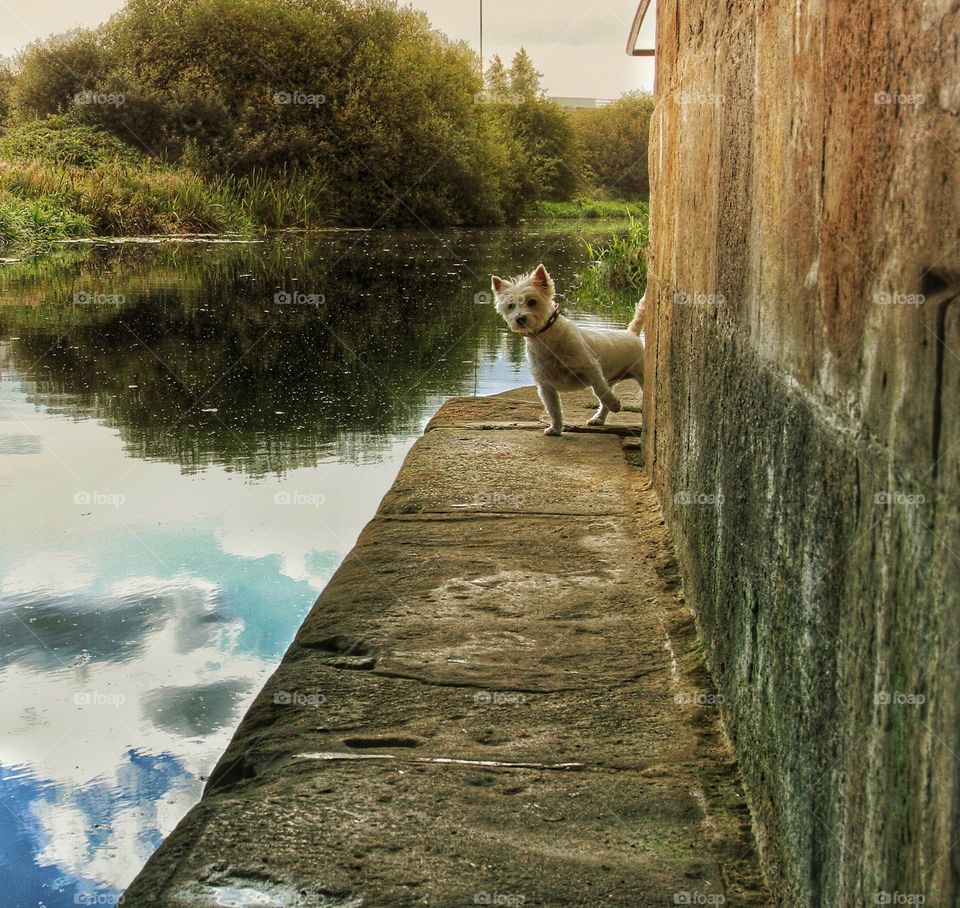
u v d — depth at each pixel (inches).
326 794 77.5
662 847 71.3
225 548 160.4
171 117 975.6
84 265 609.0
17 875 83.6
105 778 98.1
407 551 135.2
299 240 857.5
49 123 962.1
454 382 292.5
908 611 41.4
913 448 41.0
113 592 142.8
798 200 63.2
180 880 66.7
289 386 286.8
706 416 105.2
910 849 40.9
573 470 177.3
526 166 1347.2
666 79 156.3
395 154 1082.7
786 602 64.7
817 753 56.0
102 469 204.4
